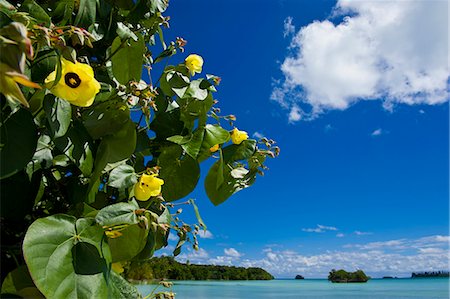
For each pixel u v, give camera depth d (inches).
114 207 38.4
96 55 48.8
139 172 51.4
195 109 59.4
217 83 61.5
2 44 22.9
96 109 43.4
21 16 29.5
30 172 37.4
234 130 66.7
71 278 31.6
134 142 43.8
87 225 35.3
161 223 45.8
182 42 59.4
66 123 35.5
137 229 40.9
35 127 32.0
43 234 31.6
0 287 33.2
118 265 46.9
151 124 57.5
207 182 63.5
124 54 46.8
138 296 35.6
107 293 33.4
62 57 33.7
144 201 49.2
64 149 36.8
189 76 58.3
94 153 42.3
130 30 48.4
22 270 32.2
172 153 57.3
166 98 58.2
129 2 51.6
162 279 54.8
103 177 47.9
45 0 41.7
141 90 46.3
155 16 55.0
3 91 23.9
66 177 42.7
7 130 30.7
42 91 34.3
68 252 32.5
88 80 34.7
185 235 56.5
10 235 37.8
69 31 33.2
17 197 36.1
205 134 59.3
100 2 48.4
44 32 30.2
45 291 29.4
